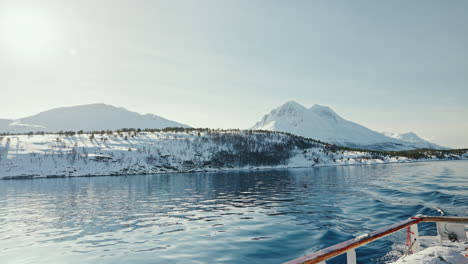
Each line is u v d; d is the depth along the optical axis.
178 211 25.61
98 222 21.77
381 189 37.19
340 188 41.41
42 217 24.75
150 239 16.05
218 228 18.27
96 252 13.98
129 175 108.06
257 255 12.49
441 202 23.84
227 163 151.50
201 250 13.55
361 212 21.39
